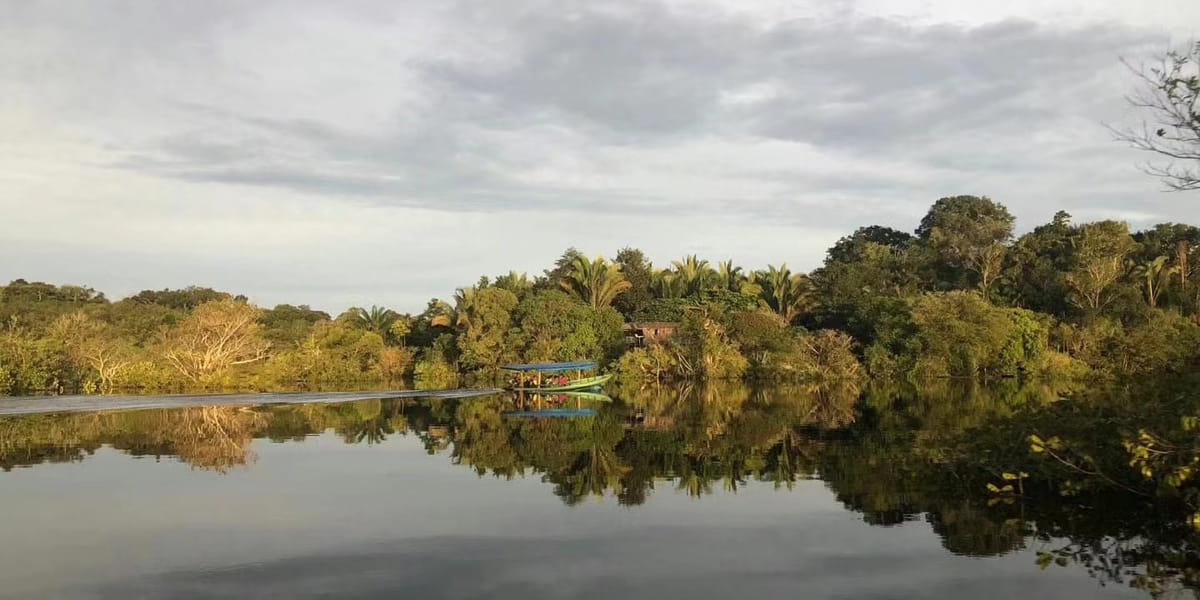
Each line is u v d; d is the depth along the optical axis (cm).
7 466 1496
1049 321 5175
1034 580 747
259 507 1110
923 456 1538
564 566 805
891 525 975
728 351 5138
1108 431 1105
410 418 2594
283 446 1825
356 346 6000
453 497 1187
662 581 753
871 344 5288
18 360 4094
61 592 729
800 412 2681
